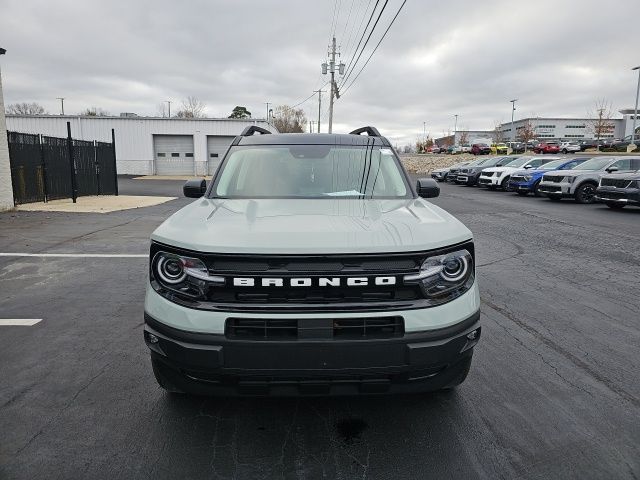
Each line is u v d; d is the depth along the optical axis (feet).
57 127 121.49
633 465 8.09
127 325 14.69
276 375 7.59
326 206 10.32
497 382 11.08
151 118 124.26
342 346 7.48
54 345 13.09
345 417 9.57
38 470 7.85
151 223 36.76
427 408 9.91
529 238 31.27
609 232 33.71
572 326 14.83
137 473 7.84
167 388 9.30
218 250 7.66
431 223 8.92
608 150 155.74
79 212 43.68
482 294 18.34
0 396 10.27
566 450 8.51
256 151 13.21
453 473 7.90
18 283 19.47
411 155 187.83
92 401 10.09
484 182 77.05
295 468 8.01
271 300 7.62
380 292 7.77
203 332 7.58
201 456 8.30
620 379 11.27
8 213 42.09
